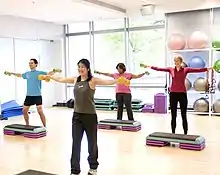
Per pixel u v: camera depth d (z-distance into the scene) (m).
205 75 9.41
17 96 10.42
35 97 6.76
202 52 9.55
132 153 5.19
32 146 5.75
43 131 6.57
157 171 4.26
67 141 6.11
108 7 8.51
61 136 6.56
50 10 8.98
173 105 6.04
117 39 11.20
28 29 10.55
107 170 4.32
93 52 11.68
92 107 4.00
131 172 4.23
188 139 5.41
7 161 4.83
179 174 4.13
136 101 10.16
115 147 5.60
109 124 7.20
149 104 10.28
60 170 4.38
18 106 9.68
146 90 10.79
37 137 6.43
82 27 11.83
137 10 9.26
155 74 10.59
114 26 11.16
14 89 10.33
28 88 6.76
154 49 10.62
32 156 5.10
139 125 7.12
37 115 9.65
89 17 10.30
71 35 12.11
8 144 5.92
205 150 5.32
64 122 8.29
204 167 4.41
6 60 10.05
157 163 4.62
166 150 5.36
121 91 7.33
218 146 5.57
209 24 9.23
